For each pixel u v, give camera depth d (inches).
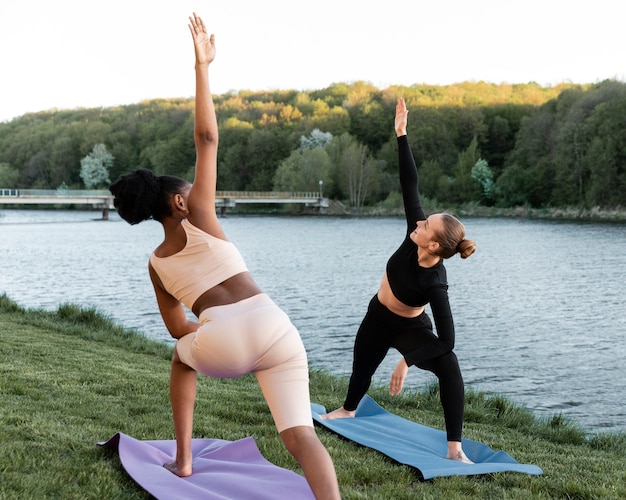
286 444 97.7
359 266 1135.0
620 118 2615.7
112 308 692.7
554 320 654.5
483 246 1486.2
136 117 4562.0
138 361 276.8
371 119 4023.1
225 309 101.2
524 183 2982.3
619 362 473.7
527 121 3289.9
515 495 128.3
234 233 2012.8
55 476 115.4
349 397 175.9
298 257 1291.8
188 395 117.1
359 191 3339.1
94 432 147.3
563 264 1151.6
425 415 221.5
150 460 124.4
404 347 155.7
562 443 206.5
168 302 113.0
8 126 5226.4
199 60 103.7
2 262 1167.6
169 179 106.1
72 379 211.0
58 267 1091.9
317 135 3747.5
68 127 4542.3
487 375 435.8
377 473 134.0
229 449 134.6
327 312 691.4
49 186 4284.0
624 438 215.3
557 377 429.4
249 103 4717.0
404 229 2182.6
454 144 3762.3
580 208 2706.7
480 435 194.2
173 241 106.1
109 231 2119.8
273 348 99.3
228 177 3853.3
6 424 145.0
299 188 3432.6
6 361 236.4
